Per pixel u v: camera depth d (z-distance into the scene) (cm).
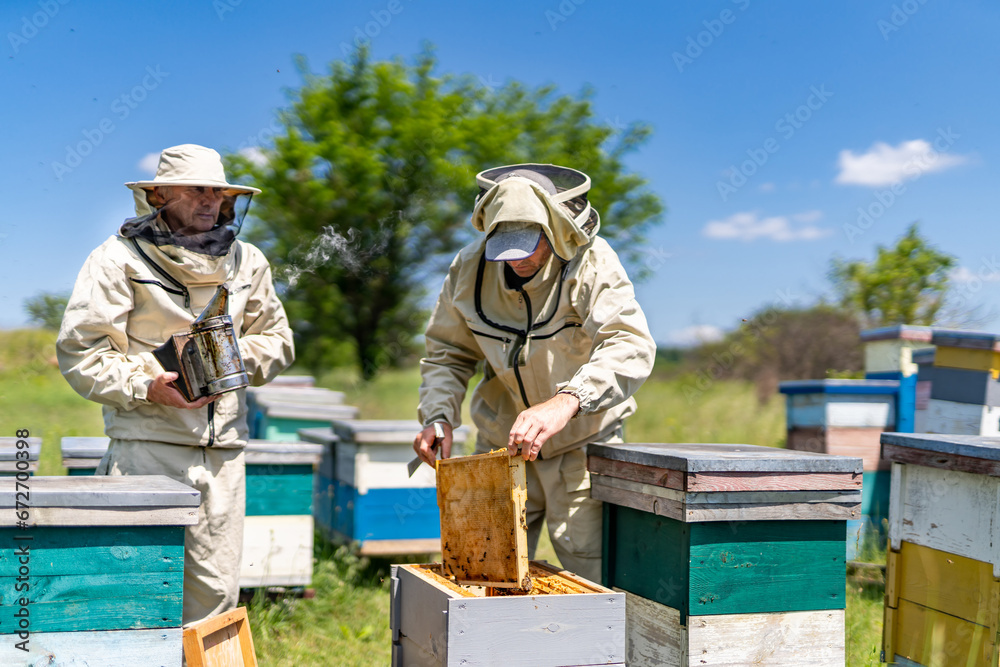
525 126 2481
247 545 444
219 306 275
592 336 276
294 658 373
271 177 2202
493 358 291
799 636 248
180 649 218
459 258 301
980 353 502
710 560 240
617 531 285
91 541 211
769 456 249
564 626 210
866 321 1330
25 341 1143
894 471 299
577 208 280
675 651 246
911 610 291
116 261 280
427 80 2514
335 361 2589
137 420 287
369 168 2192
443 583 232
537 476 302
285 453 450
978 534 262
